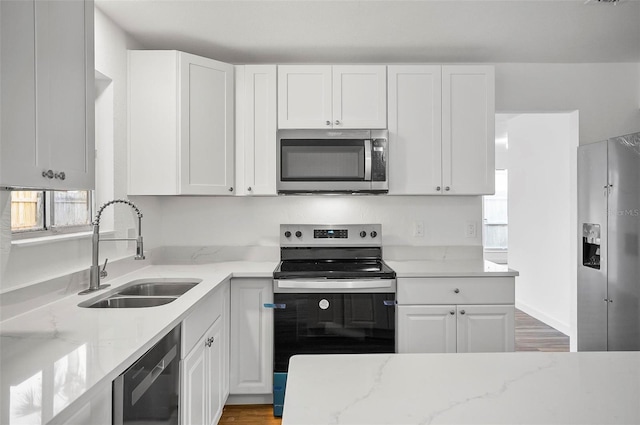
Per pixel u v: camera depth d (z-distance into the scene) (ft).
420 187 9.50
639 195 8.16
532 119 16.19
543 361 3.36
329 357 3.53
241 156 9.46
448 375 3.09
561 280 14.20
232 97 9.41
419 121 9.50
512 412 2.48
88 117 4.97
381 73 9.45
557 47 9.62
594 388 2.83
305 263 10.10
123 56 8.50
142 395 4.39
